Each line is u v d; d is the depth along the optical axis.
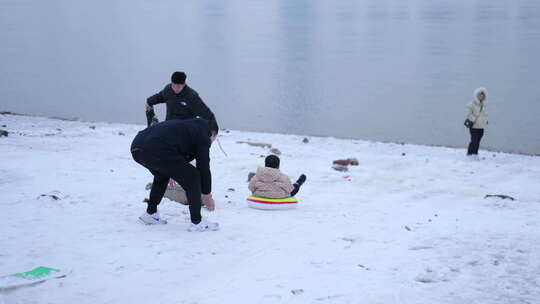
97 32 60.19
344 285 4.55
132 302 4.14
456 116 24.45
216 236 6.14
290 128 22.22
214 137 6.17
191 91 7.55
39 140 14.51
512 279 4.68
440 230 6.66
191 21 75.25
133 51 47.03
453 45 50.00
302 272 4.93
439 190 10.54
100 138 15.67
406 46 50.28
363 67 39.25
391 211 8.36
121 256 5.20
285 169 12.36
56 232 5.98
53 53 44.75
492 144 19.31
